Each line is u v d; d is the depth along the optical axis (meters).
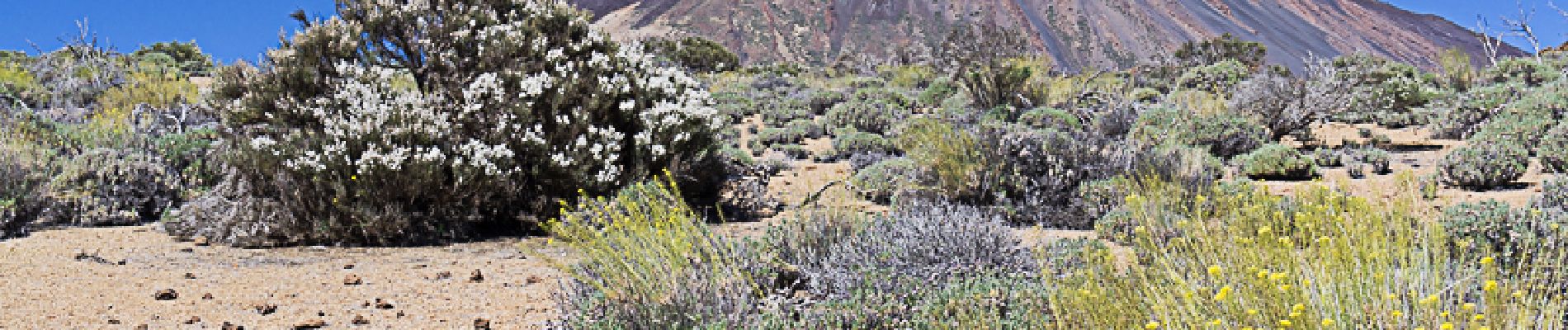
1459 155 9.53
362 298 5.39
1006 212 8.07
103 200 9.53
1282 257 2.95
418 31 9.71
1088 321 2.94
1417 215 3.97
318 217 7.99
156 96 19.27
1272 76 16.12
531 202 8.82
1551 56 24.72
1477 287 3.04
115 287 5.61
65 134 11.38
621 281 4.31
